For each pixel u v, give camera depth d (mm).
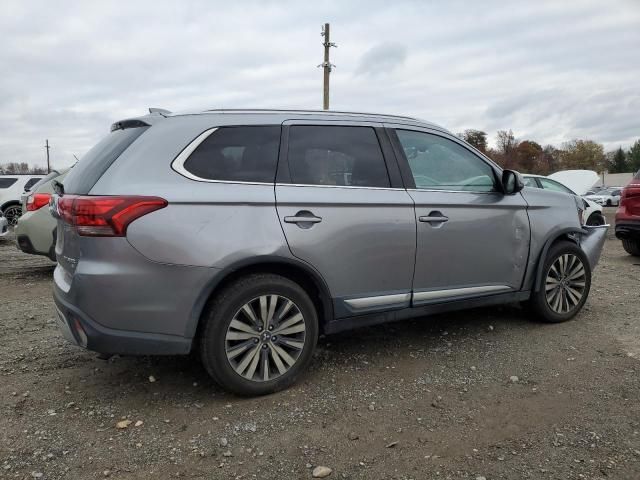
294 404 3232
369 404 3227
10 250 10477
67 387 3496
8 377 3660
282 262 3289
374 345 4238
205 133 3279
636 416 3016
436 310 4000
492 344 4238
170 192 3033
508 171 4250
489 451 2697
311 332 3457
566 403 3201
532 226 4449
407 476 2500
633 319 4898
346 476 2506
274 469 2566
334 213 3465
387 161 3818
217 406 3213
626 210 8438
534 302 4617
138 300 2963
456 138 4262
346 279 3533
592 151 91250
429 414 3098
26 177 15320
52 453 2703
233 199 3164
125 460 2643
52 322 4992
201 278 3053
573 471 2504
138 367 3838
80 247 2988
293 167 3447
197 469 2570
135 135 3238
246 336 3244
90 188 3043
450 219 3949
